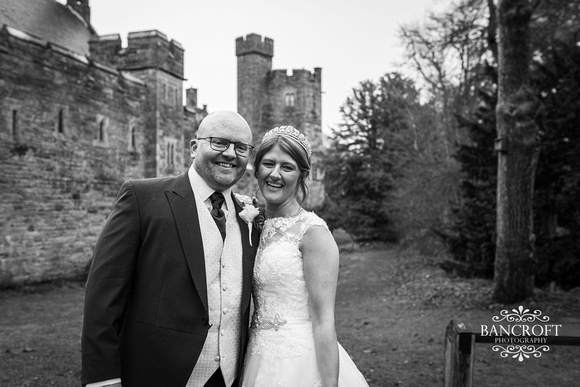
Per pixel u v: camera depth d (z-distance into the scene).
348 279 16.39
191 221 2.82
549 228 12.18
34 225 17.77
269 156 3.19
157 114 24.30
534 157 9.95
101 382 2.54
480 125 12.92
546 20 13.69
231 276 2.90
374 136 27.48
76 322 10.98
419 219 18.73
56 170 18.70
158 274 2.75
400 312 10.40
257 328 3.17
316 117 42.03
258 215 3.23
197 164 2.94
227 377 2.88
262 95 41.88
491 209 12.60
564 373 6.00
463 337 3.98
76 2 28.77
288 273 3.04
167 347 2.70
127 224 2.76
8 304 14.09
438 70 17.52
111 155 21.75
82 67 19.97
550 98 11.58
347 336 8.37
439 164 17.67
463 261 13.58
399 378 6.01
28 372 6.53
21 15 22.31
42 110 18.03
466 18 14.77
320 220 3.12
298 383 2.95
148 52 24.20
